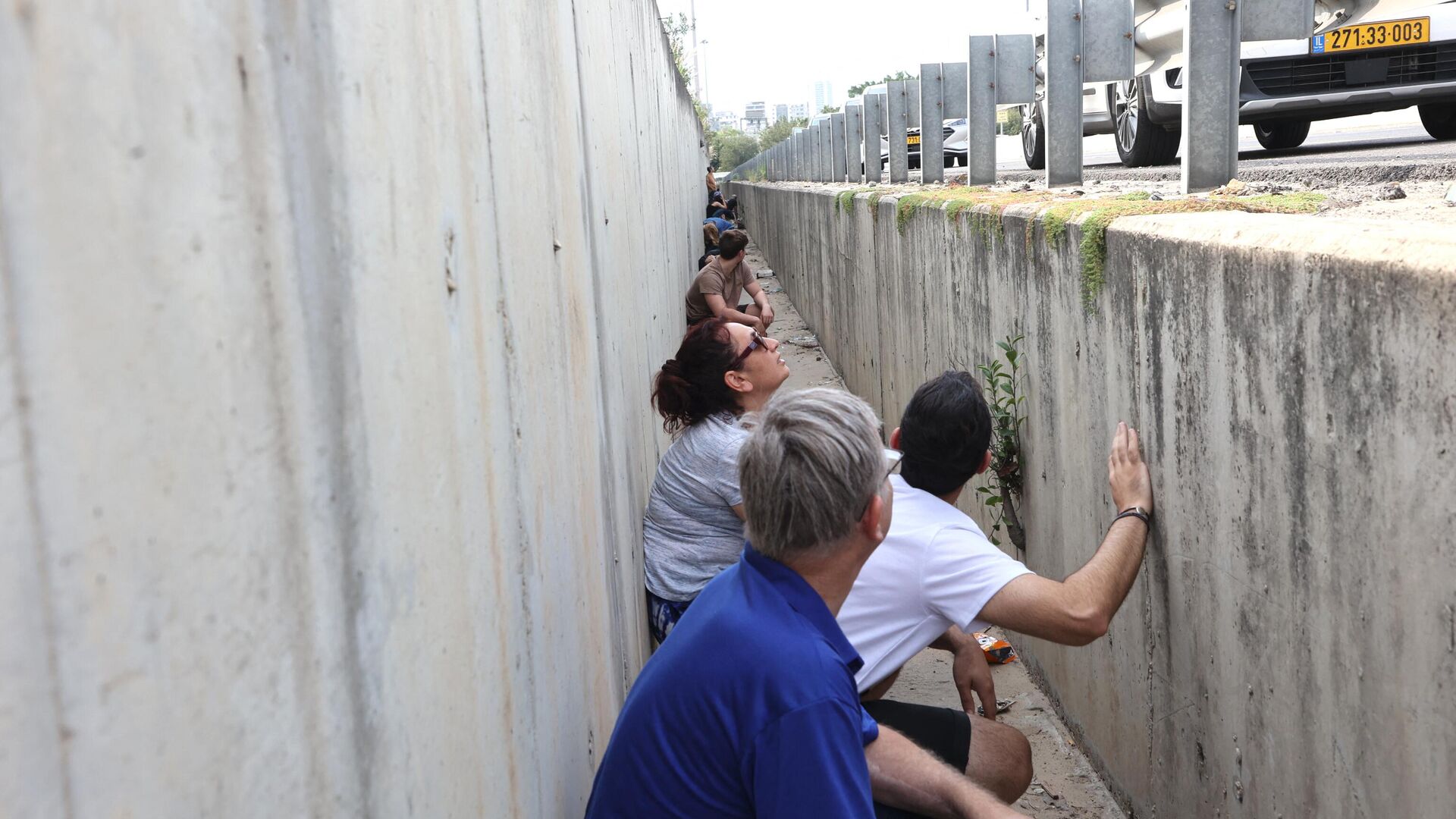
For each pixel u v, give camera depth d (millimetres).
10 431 567
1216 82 3992
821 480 1683
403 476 1141
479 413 1473
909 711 2643
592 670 2373
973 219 4441
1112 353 2975
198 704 726
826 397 1756
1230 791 2467
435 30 1363
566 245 2359
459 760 1295
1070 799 3420
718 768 1637
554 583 1971
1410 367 1642
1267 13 3982
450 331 1349
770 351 3578
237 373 798
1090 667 3535
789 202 14500
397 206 1170
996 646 4504
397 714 1092
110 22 664
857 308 8297
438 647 1234
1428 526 1627
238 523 790
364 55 1090
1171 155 9453
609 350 3182
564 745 1989
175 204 726
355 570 1002
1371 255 1745
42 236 596
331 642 941
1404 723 1735
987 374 4281
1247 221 2322
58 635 598
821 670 1616
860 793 1600
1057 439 3545
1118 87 9672
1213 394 2371
